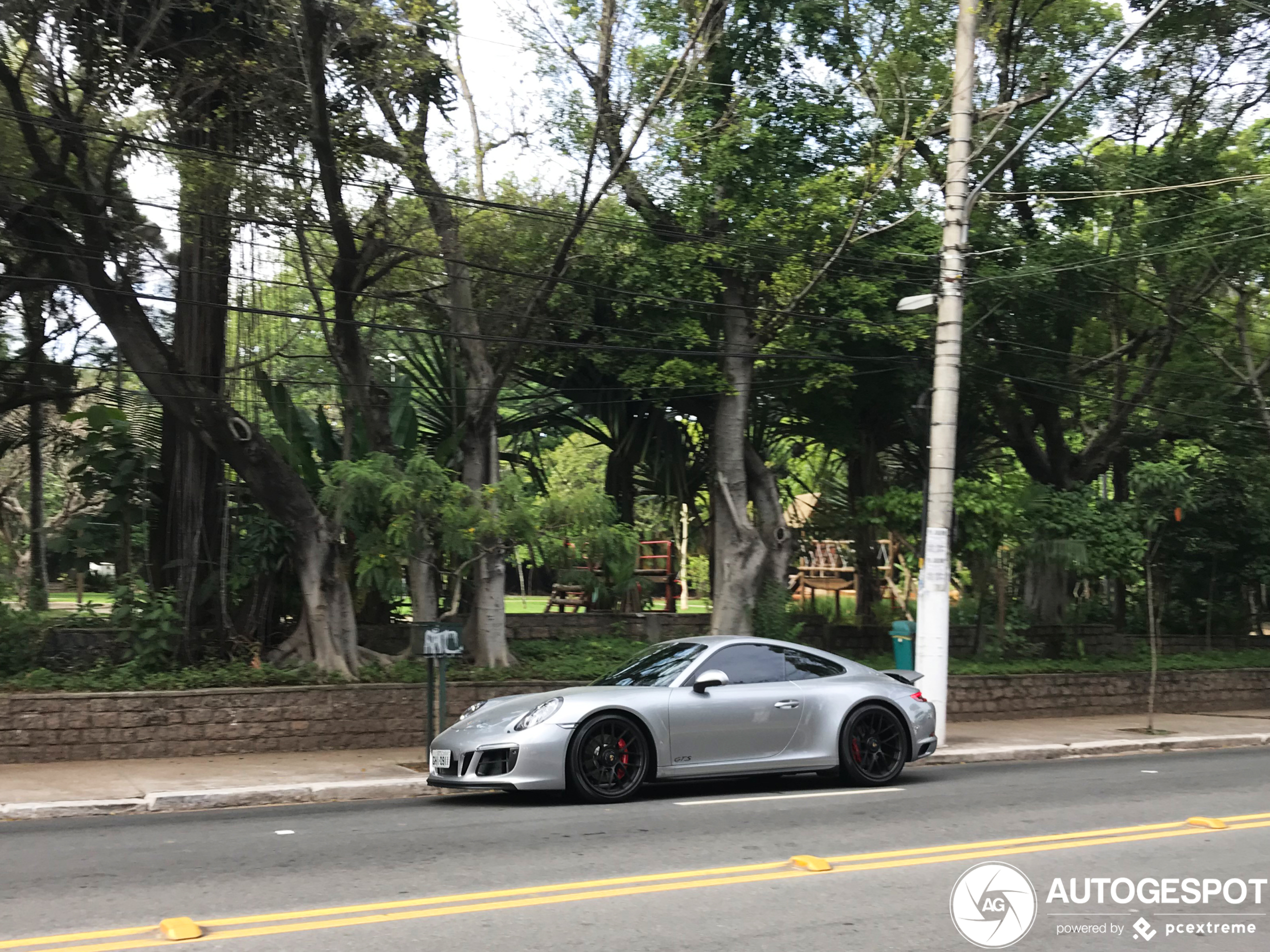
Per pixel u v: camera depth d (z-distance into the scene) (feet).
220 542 49.57
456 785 30.94
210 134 47.75
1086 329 76.64
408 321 55.83
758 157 56.08
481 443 50.44
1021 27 62.49
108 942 17.26
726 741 32.50
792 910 19.42
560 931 17.99
